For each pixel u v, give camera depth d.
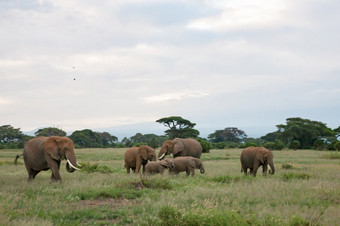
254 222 7.91
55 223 8.31
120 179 14.69
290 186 13.23
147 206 9.90
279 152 47.84
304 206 10.02
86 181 14.12
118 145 88.00
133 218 8.86
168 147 23.03
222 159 34.75
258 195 11.43
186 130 73.69
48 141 14.07
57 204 9.96
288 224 7.95
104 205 10.32
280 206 10.00
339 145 53.34
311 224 7.99
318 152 47.16
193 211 8.22
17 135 92.75
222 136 117.50
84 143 89.19
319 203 10.56
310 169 21.22
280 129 83.62
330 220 8.34
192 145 23.89
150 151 18.69
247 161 18.08
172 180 15.10
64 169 20.55
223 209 9.48
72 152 13.97
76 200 10.86
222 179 15.67
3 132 91.25
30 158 14.44
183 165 17.98
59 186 12.98
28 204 9.88
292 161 29.50
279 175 17.38
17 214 8.70
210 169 21.66
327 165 24.27
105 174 17.31
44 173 18.55
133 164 19.12
